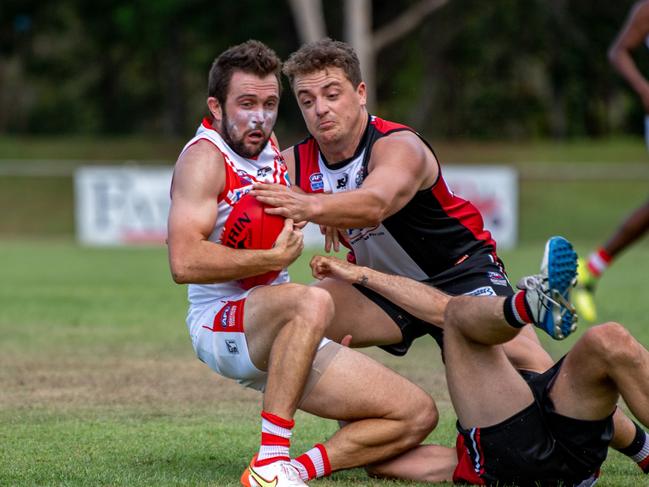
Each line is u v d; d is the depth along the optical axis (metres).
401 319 20.83
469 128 150.88
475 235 21.33
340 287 21.05
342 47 19.55
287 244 17.48
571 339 34.62
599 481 17.83
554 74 137.50
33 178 104.25
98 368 30.16
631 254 74.44
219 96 17.69
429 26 126.81
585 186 100.50
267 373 17.25
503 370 16.75
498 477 16.84
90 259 69.44
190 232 17.17
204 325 18.14
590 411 16.16
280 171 18.31
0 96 168.50
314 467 17.61
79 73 166.62
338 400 17.56
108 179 80.19
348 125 19.56
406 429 17.84
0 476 17.70
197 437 21.42
